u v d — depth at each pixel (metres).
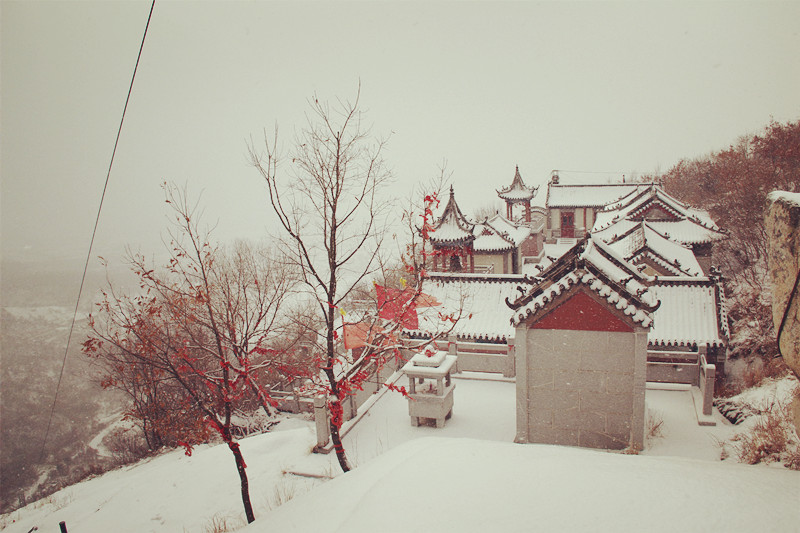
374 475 8.70
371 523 6.35
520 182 65.50
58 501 21.61
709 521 5.77
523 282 25.14
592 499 6.50
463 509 6.43
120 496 16.62
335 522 7.07
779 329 7.84
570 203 66.19
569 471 7.57
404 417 19.55
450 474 7.58
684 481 7.00
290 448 17.91
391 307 14.85
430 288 26.23
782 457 11.94
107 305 13.72
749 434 15.32
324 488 9.44
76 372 42.44
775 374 20.53
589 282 15.23
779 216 7.73
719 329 21.22
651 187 42.66
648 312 15.20
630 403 15.52
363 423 19.25
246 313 14.20
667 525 5.75
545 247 64.69
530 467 7.80
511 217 66.31
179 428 21.02
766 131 41.62
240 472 12.43
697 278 22.75
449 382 19.77
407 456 9.40
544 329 16.09
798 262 7.26
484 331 23.62
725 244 40.66
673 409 18.88
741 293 35.12
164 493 16.03
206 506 14.72
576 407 16.08
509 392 21.45
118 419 38.16
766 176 38.62
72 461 33.34
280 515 8.76
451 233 33.25
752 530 5.53
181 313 13.21
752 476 7.22
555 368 16.14
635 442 15.45
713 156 56.09
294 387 25.73
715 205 45.22
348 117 12.79
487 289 25.45
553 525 5.89
